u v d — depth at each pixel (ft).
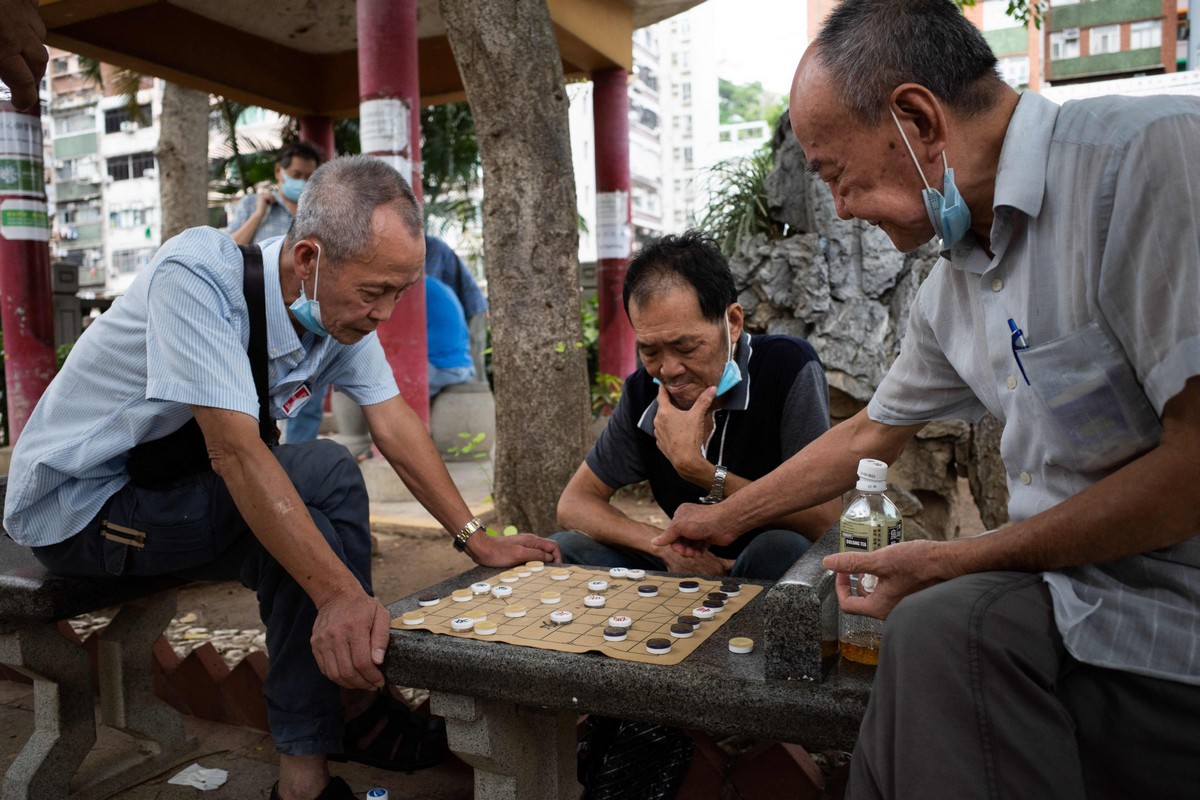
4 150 18.71
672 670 4.83
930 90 4.40
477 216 44.93
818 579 4.70
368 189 6.29
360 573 7.30
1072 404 4.28
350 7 21.38
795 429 7.58
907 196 4.59
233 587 14.17
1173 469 3.84
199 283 6.33
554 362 12.52
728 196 17.37
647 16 23.82
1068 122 4.33
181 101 28.53
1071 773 3.83
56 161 130.52
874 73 4.44
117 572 6.93
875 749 4.06
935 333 5.33
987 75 4.49
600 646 5.21
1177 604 4.07
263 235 17.06
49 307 19.56
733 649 5.09
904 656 3.99
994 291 4.66
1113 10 78.95
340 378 7.72
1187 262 3.80
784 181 14.65
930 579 4.40
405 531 16.78
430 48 24.02
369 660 5.54
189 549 6.86
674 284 7.07
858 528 4.98
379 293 6.44
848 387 13.44
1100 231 4.14
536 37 12.32
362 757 7.57
